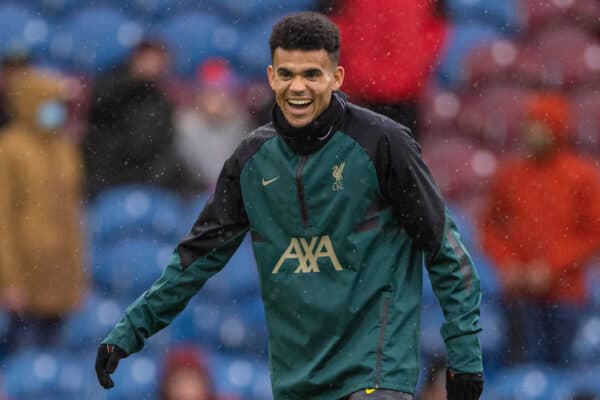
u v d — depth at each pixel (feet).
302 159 46.62
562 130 101.04
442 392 98.02
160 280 49.24
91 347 96.32
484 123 109.81
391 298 46.57
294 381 47.80
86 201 99.40
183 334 98.12
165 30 112.16
